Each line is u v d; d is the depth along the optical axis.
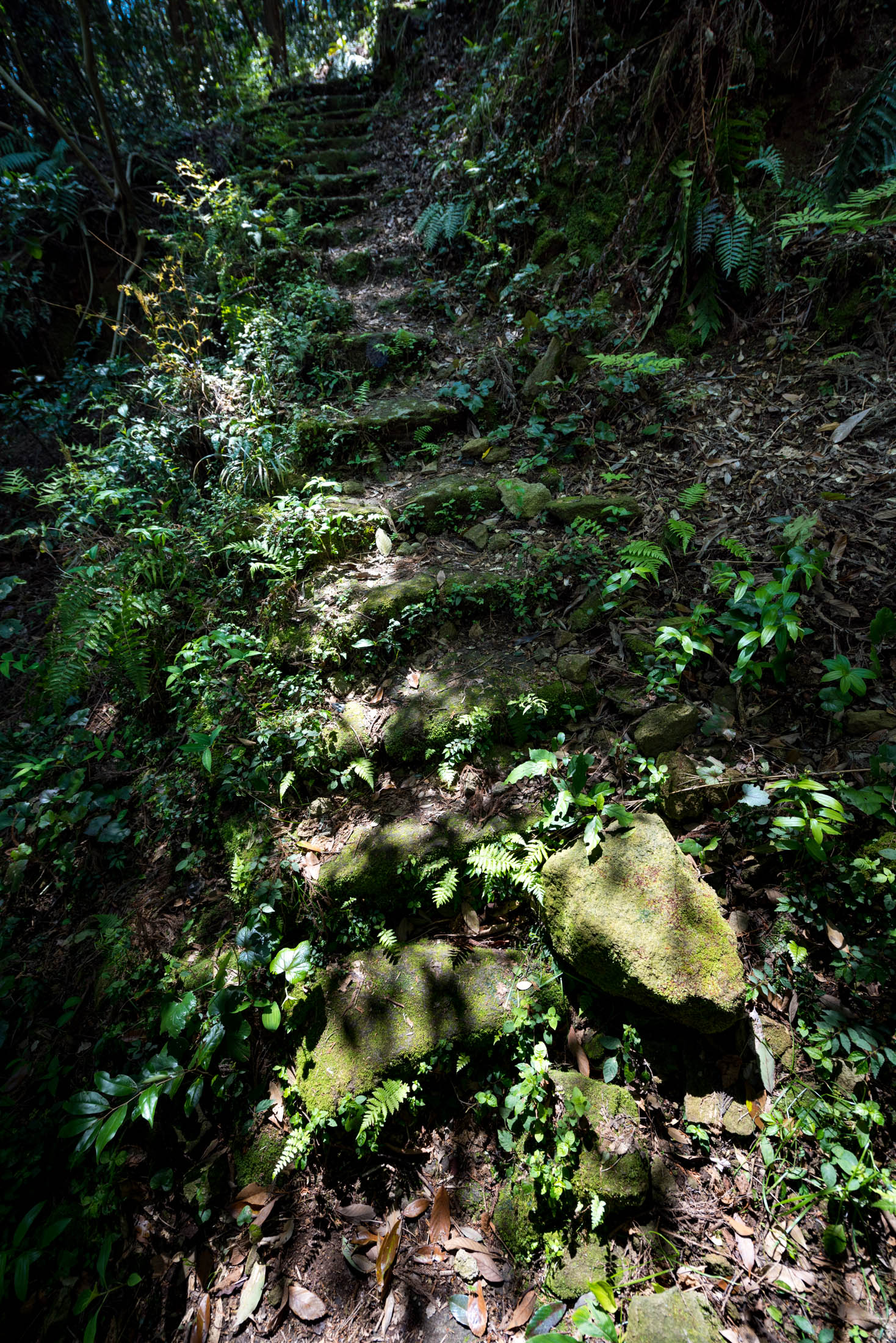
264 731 3.02
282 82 9.52
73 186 6.08
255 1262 2.17
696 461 3.93
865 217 3.90
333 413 4.61
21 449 5.32
